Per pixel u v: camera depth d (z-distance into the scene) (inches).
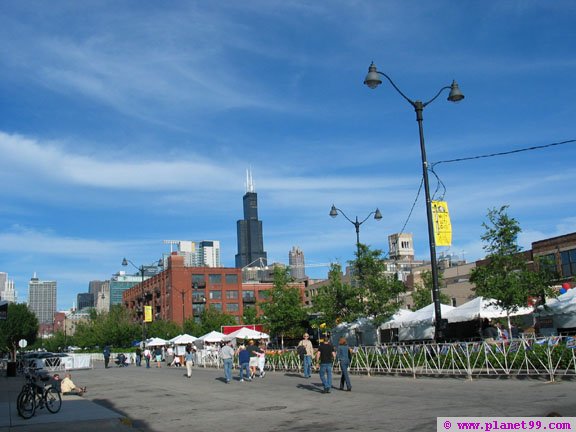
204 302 4498.0
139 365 2089.1
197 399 725.3
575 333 1032.2
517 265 891.4
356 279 1209.4
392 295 1173.1
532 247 1736.0
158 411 621.3
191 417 555.2
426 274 1979.6
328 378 701.9
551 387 578.6
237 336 1635.1
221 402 671.8
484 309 954.1
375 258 1187.9
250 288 4724.4
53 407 649.0
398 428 409.1
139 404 703.1
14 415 618.5
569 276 1600.6
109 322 3540.8
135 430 489.4
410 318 1116.5
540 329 1107.3
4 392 1000.2
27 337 4114.2
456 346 780.0
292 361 1165.1
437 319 813.2
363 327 1193.4
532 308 936.3
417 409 495.2
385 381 804.0
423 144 844.0
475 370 745.6
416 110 852.6
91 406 690.2
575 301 900.6
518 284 859.4
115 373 1545.3
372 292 1162.6
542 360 668.1
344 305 1190.9
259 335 1642.5
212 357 1688.0
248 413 557.9
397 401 565.6
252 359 1072.8
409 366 842.8
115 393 886.4
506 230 886.4
